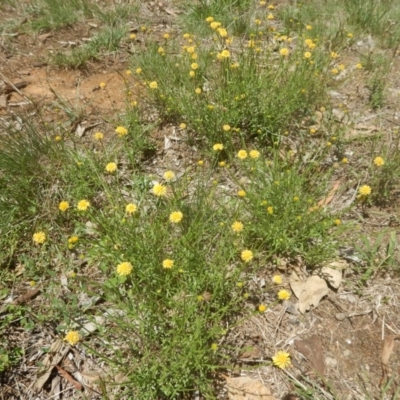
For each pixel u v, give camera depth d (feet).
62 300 2.35
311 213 2.47
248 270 2.46
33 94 3.61
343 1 4.71
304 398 2.04
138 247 2.26
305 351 2.20
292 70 3.64
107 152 3.05
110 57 4.08
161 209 2.64
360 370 2.14
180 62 3.51
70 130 3.27
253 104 3.09
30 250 2.55
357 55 4.17
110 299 2.14
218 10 4.53
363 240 2.57
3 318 2.27
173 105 3.21
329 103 3.46
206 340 2.09
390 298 2.40
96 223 2.49
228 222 2.47
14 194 2.64
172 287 2.27
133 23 4.53
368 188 2.53
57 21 4.43
